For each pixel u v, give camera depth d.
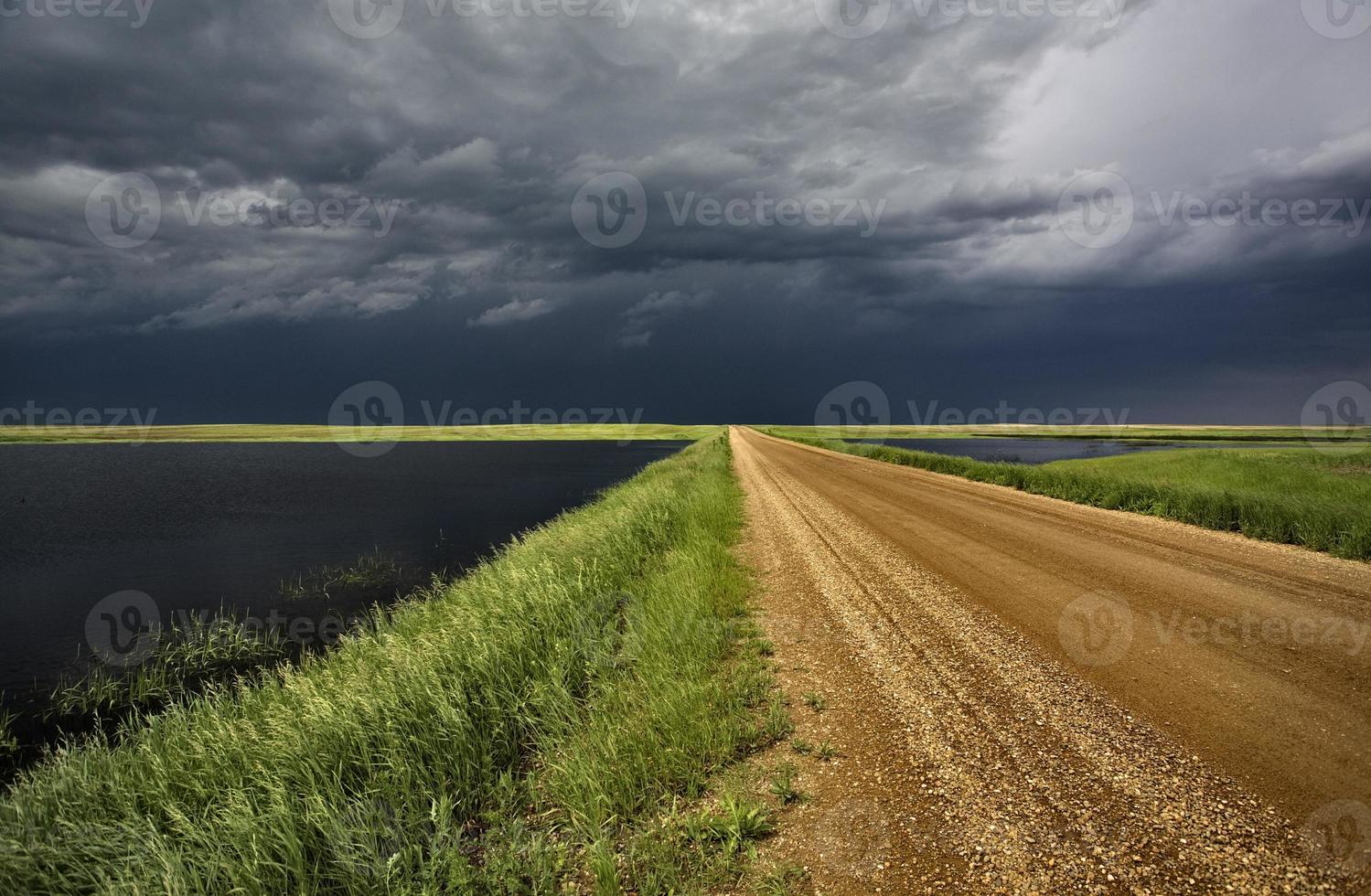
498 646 5.48
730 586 7.88
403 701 4.48
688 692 4.64
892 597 7.41
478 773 3.97
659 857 3.06
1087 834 2.99
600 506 17.70
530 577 7.75
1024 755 3.75
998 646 5.59
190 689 8.23
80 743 6.76
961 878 2.76
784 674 5.33
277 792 3.34
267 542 18.56
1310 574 7.28
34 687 8.31
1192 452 31.06
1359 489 13.70
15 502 28.66
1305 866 2.66
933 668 5.21
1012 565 8.54
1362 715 3.95
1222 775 3.40
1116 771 3.52
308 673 5.91
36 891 2.99
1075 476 15.93
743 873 2.93
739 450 47.66
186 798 3.75
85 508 26.38
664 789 3.65
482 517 23.44
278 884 2.96
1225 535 9.84
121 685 8.33
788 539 11.41
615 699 4.76
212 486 35.56
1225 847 2.82
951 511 13.83
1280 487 16.42
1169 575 7.49
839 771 3.77
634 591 7.75
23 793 3.70
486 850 3.24
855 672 5.26
